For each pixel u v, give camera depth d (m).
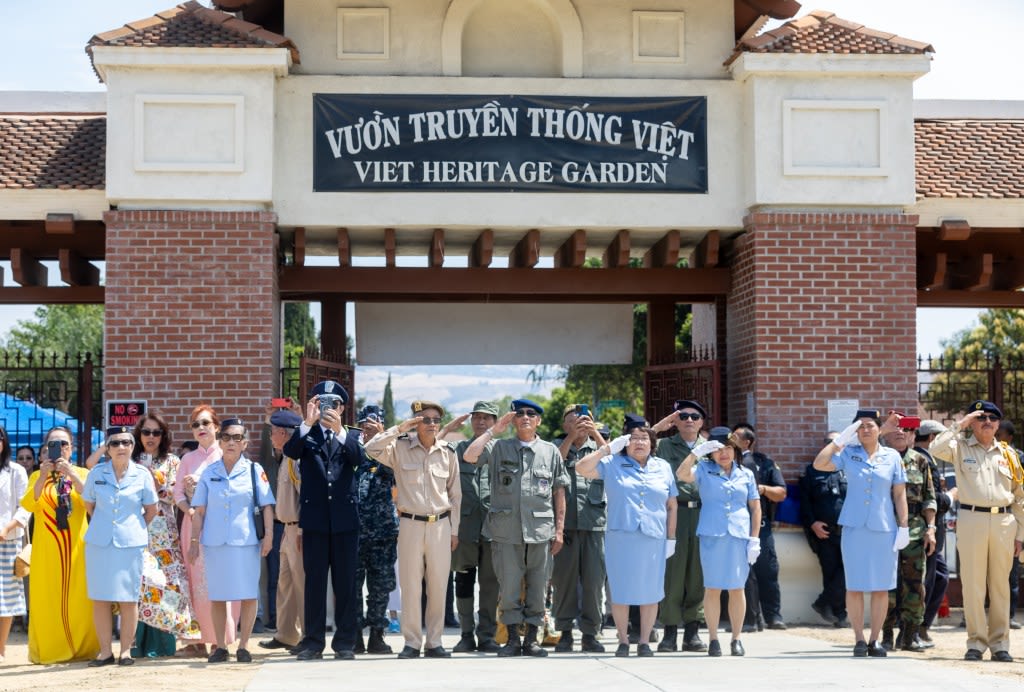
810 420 14.68
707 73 15.37
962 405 16.50
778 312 14.73
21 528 11.27
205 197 14.30
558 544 11.12
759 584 14.06
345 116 14.76
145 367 14.20
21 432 17.39
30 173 14.62
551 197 14.92
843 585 14.23
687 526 11.77
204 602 11.20
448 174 14.79
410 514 10.87
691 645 11.70
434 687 8.61
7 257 16.45
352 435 10.82
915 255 15.14
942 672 9.64
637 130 15.01
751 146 14.89
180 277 14.30
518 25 15.39
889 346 14.84
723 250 16.09
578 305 17.41
